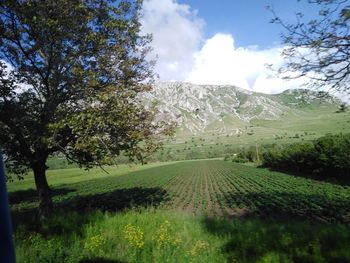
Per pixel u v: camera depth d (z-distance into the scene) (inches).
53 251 346.6
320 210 970.7
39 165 695.1
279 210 1034.1
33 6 610.9
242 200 1299.2
